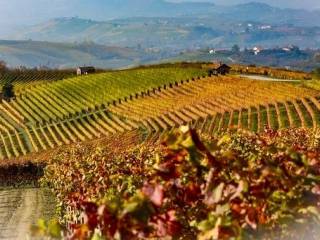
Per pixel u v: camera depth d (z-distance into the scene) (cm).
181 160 460
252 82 10969
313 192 466
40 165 5422
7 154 9694
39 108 12712
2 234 2953
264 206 457
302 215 461
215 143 458
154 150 2333
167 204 459
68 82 13962
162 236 425
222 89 10850
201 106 9831
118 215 380
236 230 390
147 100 11631
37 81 17512
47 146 9881
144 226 390
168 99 11325
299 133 2016
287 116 7869
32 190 4684
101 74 14225
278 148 529
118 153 2625
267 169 452
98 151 2639
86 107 12044
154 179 482
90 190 1523
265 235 462
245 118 8431
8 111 12800
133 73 13675
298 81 10919
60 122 11475
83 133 10606
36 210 3622
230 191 424
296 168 495
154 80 13038
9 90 14000
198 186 459
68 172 2567
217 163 443
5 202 4103
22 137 10719
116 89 13012
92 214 425
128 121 10512
